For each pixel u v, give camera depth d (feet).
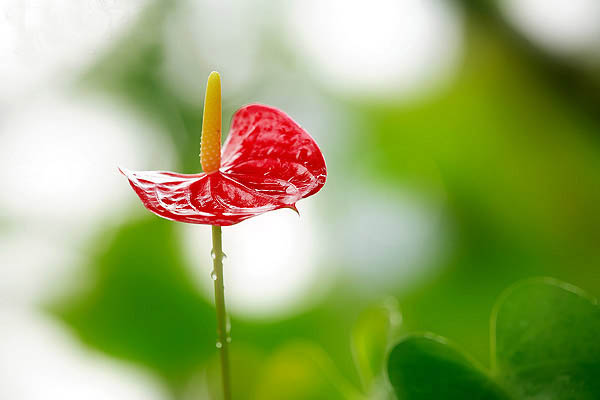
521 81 7.04
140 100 6.66
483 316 6.39
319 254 6.59
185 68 6.97
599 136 7.03
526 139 7.34
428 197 7.37
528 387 2.88
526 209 7.26
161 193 2.86
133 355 5.33
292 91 7.81
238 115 3.01
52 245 5.80
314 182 2.86
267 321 5.71
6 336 5.31
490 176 7.43
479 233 7.18
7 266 5.66
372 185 7.42
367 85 7.84
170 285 5.55
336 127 7.79
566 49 6.39
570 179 7.20
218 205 2.82
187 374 5.30
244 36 7.37
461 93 7.52
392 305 3.28
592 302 2.90
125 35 5.79
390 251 6.89
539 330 2.91
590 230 7.11
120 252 5.67
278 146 2.96
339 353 5.62
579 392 2.86
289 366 3.30
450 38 7.30
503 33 6.75
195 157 6.83
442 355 2.92
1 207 5.92
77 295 5.57
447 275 6.84
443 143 7.59
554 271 6.92
